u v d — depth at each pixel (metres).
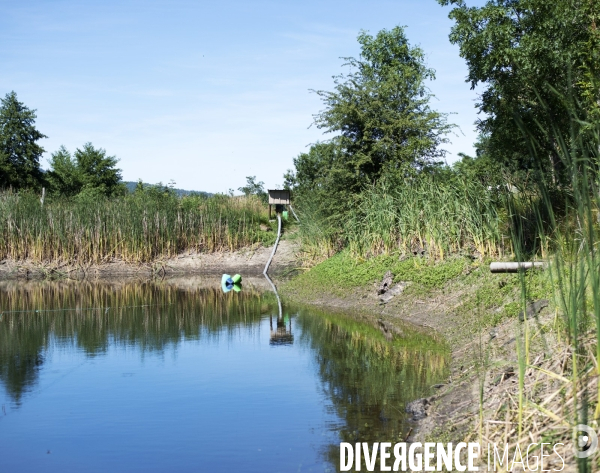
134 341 15.22
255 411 9.52
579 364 6.84
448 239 17.95
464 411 8.23
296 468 7.46
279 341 14.87
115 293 25.53
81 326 17.52
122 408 9.84
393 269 18.92
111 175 59.06
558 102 13.66
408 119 23.86
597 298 5.85
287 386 10.80
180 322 18.11
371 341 14.26
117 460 7.82
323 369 11.90
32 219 32.91
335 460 7.61
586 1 13.80
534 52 14.48
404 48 31.36
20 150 50.72
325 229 25.92
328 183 25.20
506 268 10.38
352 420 8.93
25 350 14.24
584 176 5.69
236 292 25.41
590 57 13.16
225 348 14.22
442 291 16.41
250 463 7.63
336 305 19.80
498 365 9.16
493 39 16.09
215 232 34.81
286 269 31.97
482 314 13.41
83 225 33.03
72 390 10.88
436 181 20.00
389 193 21.86
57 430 8.93
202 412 9.53
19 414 9.65
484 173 17.70
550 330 8.99
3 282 29.69
